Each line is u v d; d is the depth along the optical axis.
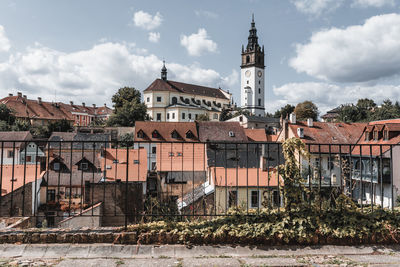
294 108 108.94
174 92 102.50
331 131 43.50
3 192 23.25
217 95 120.81
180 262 5.52
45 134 72.56
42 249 5.87
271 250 6.11
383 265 5.47
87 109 135.75
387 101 64.31
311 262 5.58
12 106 89.56
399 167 26.70
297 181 6.64
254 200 18.31
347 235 6.25
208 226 6.40
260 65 123.19
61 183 29.41
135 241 6.16
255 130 59.34
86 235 6.12
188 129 54.53
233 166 29.56
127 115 76.81
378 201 25.52
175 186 25.64
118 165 30.02
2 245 5.91
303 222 6.40
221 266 5.38
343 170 8.12
